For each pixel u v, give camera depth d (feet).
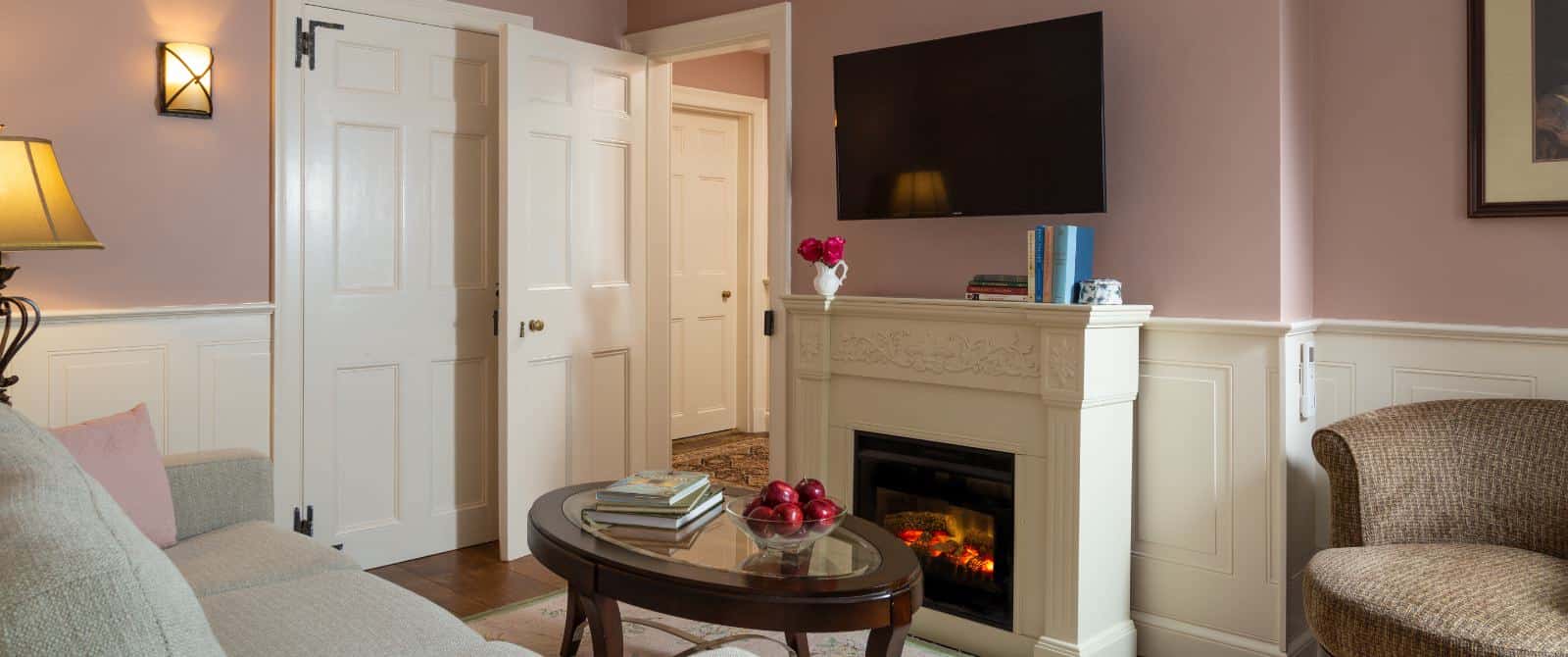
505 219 13.11
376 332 12.97
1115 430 10.16
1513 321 9.25
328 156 12.45
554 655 10.17
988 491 10.74
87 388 10.45
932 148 11.53
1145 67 10.55
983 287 10.65
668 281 15.60
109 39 10.61
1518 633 6.68
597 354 14.53
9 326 8.76
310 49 12.21
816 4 13.28
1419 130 9.74
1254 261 9.87
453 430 13.89
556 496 9.62
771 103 13.76
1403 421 8.95
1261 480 9.78
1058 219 11.18
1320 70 10.33
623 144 14.88
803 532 7.59
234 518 8.97
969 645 10.83
